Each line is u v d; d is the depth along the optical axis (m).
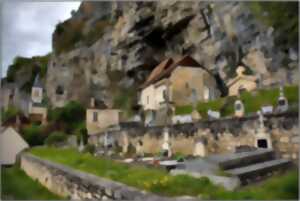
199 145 8.39
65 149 11.41
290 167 5.67
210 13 18.47
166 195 4.16
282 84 10.48
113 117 19.25
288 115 6.60
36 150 11.52
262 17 14.48
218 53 18.14
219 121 8.17
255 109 10.11
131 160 7.80
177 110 15.39
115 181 4.99
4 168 8.86
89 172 5.96
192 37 19.69
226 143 7.93
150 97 20.00
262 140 6.98
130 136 11.45
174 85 18.44
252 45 15.15
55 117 16.75
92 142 14.21
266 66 13.82
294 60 12.24
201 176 4.83
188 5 19.47
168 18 20.28
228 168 5.30
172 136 9.62
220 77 18.06
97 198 4.79
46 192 6.82
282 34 12.95
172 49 21.41
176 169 5.52
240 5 16.28
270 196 4.17
